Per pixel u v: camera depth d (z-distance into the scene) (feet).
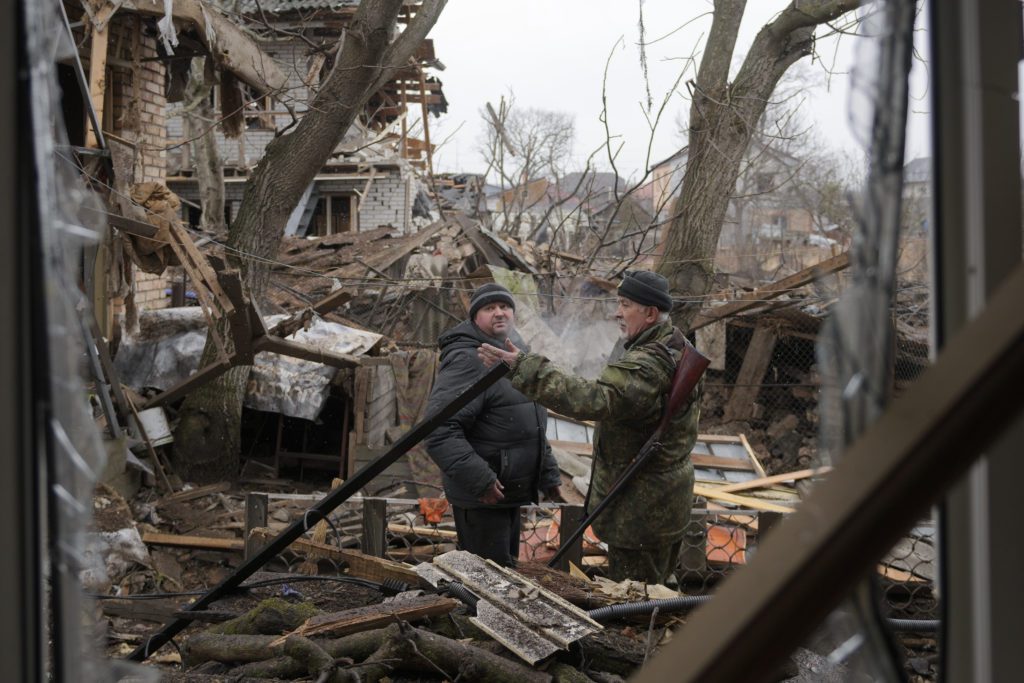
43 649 2.37
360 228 71.10
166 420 24.70
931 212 2.25
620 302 10.39
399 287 34.35
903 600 10.96
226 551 18.76
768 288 33.42
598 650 7.70
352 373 26.94
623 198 32.42
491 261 41.45
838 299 2.27
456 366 11.45
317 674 7.06
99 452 2.55
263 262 25.75
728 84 28.84
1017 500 2.11
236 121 32.42
